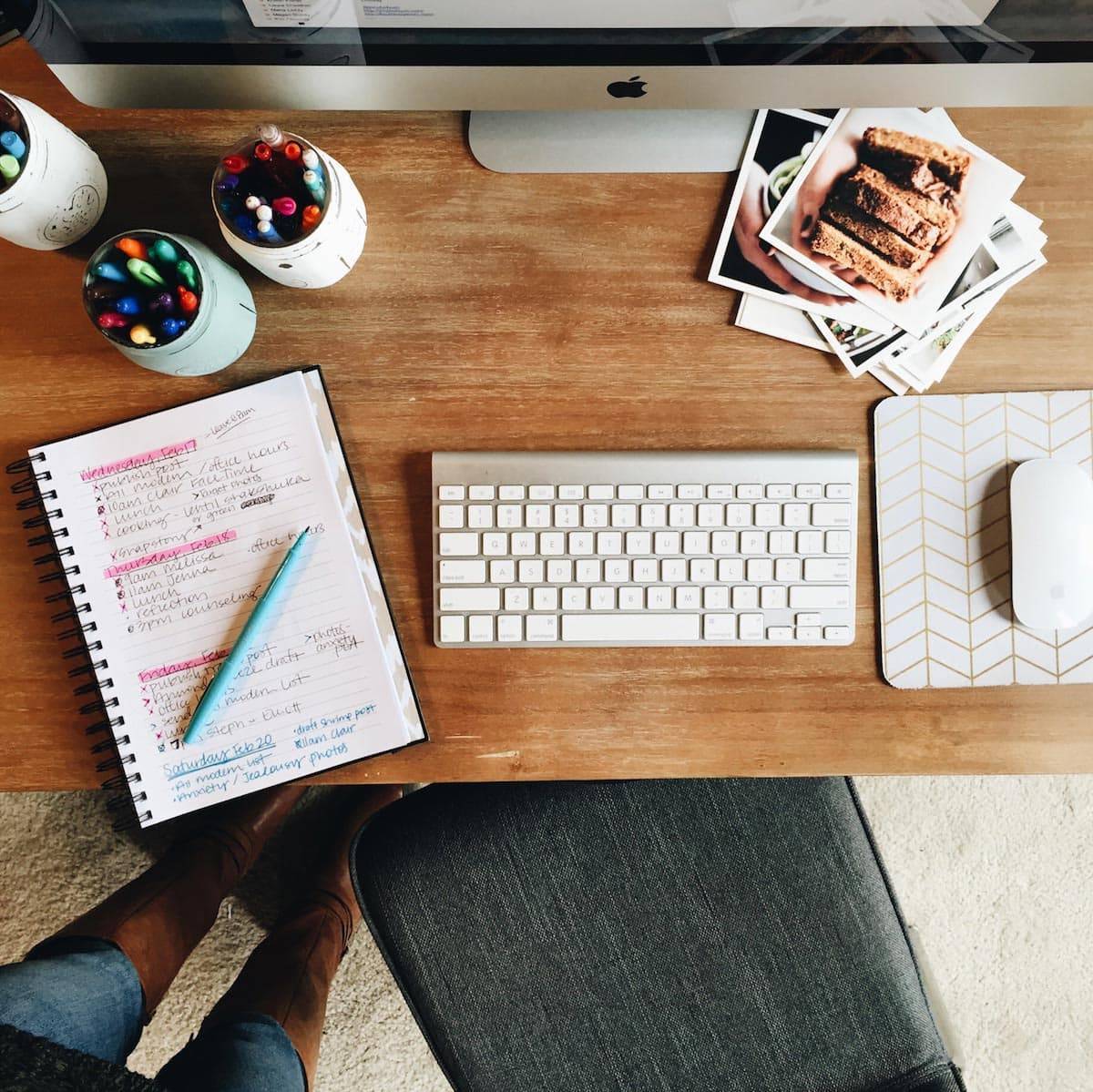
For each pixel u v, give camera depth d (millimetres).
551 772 630
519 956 792
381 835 797
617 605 619
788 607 618
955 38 519
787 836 807
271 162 537
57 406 638
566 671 629
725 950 799
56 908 1173
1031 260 625
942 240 629
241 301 591
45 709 630
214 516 625
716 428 641
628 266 644
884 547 627
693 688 629
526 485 619
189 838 937
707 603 617
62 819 1175
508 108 586
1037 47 521
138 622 621
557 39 525
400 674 623
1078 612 594
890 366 629
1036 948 1181
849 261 630
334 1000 1167
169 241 538
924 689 626
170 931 789
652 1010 793
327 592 623
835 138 631
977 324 632
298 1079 744
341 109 590
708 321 643
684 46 529
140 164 645
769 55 538
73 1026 624
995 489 627
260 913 1149
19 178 541
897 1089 766
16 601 635
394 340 644
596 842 805
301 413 629
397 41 527
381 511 639
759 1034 789
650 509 617
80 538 622
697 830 808
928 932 1190
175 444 625
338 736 620
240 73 553
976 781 1188
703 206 643
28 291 640
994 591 623
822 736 628
